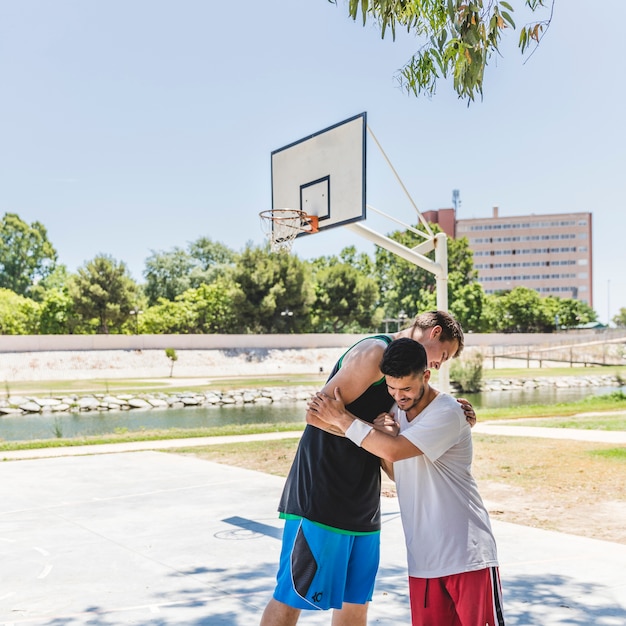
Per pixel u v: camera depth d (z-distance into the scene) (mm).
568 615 4523
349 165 8969
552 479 9953
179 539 6676
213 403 36750
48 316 64000
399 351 2857
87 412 32750
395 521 7594
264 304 65875
